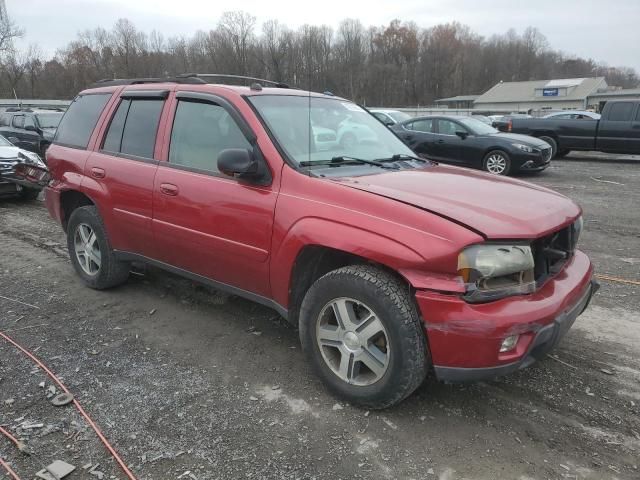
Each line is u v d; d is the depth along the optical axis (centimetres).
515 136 1235
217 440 277
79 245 489
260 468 257
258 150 334
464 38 10081
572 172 1344
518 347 264
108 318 426
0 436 278
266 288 339
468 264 255
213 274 373
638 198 955
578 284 301
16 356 362
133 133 423
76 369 346
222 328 408
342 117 406
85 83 6550
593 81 7669
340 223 289
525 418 296
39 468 255
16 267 554
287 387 326
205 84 386
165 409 303
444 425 290
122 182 415
